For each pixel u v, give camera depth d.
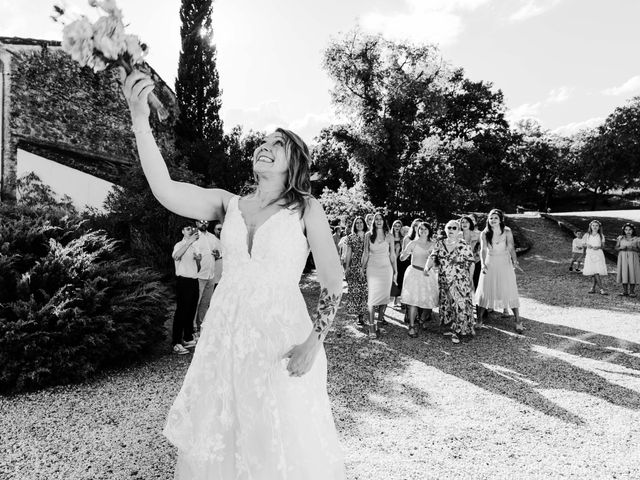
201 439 1.80
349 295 8.26
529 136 50.50
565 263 15.52
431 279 7.58
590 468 3.47
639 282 10.84
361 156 20.45
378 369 5.94
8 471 3.39
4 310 5.38
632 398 4.90
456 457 3.63
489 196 32.84
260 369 1.80
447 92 30.16
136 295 6.19
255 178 2.04
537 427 4.20
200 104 18.23
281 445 1.75
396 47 21.66
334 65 21.78
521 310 9.54
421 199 19.97
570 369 5.89
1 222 6.38
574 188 49.53
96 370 5.77
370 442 3.87
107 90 15.93
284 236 1.88
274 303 1.86
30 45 14.12
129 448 3.76
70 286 5.70
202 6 18.27
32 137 13.85
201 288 7.99
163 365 6.09
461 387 5.27
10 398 4.89
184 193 1.96
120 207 11.70
